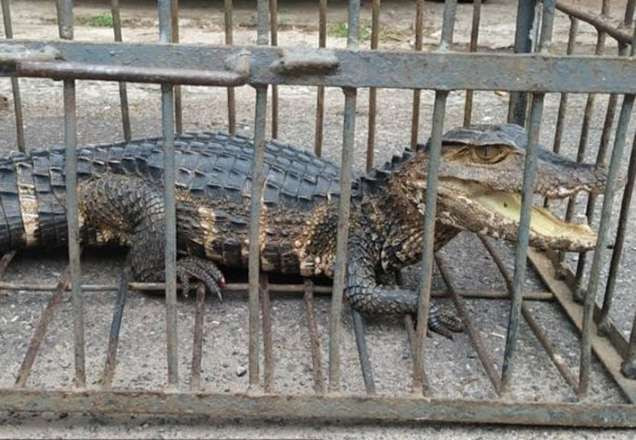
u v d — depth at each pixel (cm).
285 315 113
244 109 206
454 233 115
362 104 211
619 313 117
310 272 117
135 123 192
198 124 193
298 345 107
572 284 119
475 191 106
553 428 94
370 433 92
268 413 90
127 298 115
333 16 295
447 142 106
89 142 178
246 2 309
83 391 89
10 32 131
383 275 121
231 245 117
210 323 111
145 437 91
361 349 102
